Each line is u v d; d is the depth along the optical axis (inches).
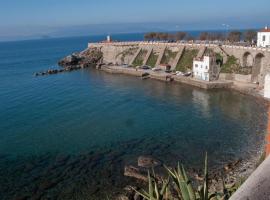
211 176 1627.7
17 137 2262.6
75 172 1707.7
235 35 6245.1
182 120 2659.9
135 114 2856.8
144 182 1576.0
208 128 2438.5
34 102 3339.1
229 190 388.2
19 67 6668.3
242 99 3316.9
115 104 3225.9
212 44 4758.9
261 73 3794.3
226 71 4165.8
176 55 5118.1
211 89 3848.4
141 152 1974.7
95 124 2561.5
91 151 1998.0
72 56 6461.6
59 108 3085.6
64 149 2036.2
